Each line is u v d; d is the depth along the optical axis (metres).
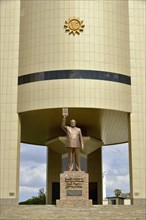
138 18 49.72
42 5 47.97
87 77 45.78
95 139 53.44
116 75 46.84
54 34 46.84
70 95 45.31
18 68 48.19
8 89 47.69
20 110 46.88
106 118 49.88
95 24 47.06
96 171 60.38
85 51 46.28
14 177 45.62
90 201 38.66
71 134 41.75
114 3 48.44
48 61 46.44
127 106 47.00
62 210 35.44
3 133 46.72
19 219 33.22
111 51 47.12
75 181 39.72
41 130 56.22
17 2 50.03
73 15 47.03
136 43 49.00
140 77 48.12
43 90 45.94
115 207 36.78
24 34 48.47
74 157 42.56
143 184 45.53
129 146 47.09
